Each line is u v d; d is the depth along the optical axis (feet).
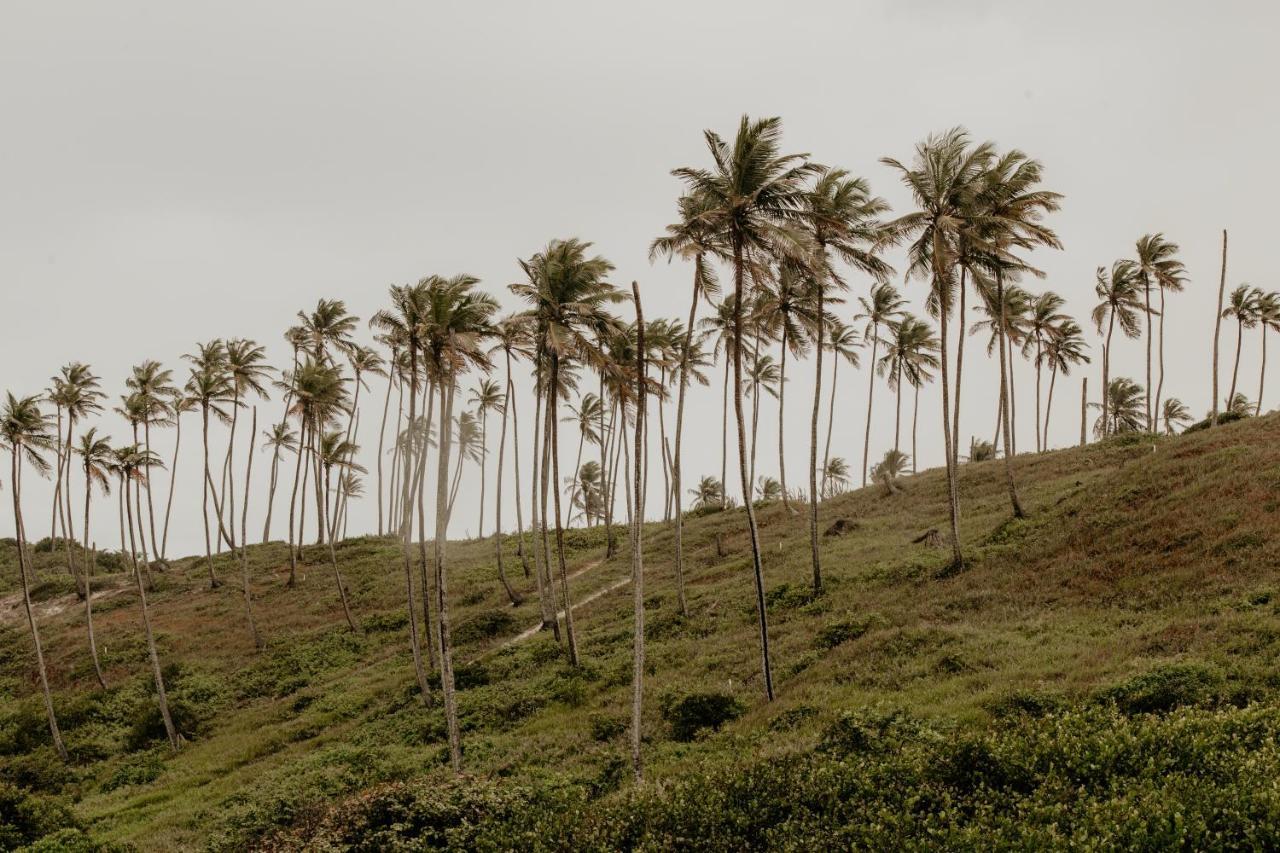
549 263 92.32
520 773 71.77
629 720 82.94
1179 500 103.45
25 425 134.92
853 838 38.37
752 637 105.19
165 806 90.68
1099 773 40.09
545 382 137.80
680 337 158.61
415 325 101.40
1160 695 52.11
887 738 51.80
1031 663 69.56
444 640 81.97
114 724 132.26
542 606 135.03
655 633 119.03
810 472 120.88
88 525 159.02
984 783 41.01
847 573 123.54
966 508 154.20
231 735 119.85
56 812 86.33
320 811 70.79
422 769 83.10
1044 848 33.50
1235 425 133.49
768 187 79.30
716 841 41.75
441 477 88.22
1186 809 34.37
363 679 132.16
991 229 112.78
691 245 79.10
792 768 48.60
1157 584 83.87
